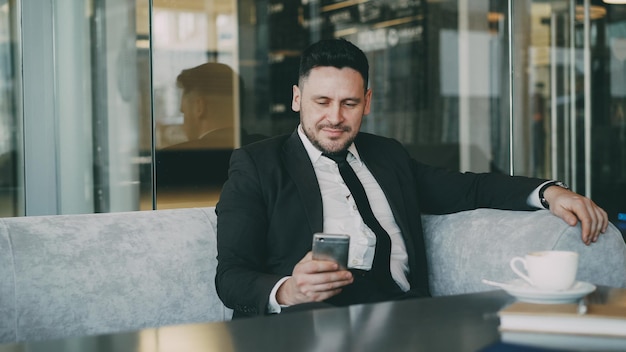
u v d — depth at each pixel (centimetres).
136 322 168
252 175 176
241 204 172
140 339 95
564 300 111
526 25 561
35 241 161
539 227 166
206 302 179
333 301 165
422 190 200
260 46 677
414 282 182
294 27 729
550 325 95
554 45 566
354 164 191
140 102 316
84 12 303
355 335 95
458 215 191
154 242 175
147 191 319
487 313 108
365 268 175
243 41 636
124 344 93
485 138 773
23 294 155
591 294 117
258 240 171
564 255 113
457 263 183
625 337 92
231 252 168
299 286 137
